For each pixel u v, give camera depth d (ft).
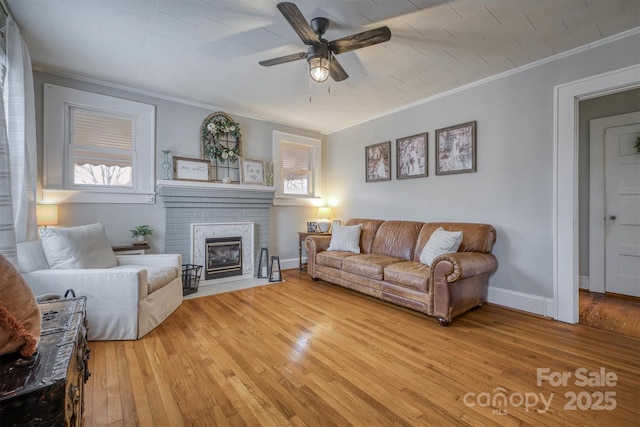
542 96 9.09
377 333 7.82
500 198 10.09
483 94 10.50
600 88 7.98
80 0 6.41
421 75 10.16
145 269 7.76
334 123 15.84
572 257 8.51
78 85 10.32
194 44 8.25
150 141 11.78
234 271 13.67
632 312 9.45
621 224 11.33
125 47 8.40
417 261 10.94
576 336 7.64
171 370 5.98
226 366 6.15
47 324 3.06
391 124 13.89
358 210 15.71
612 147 11.55
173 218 12.03
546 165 9.02
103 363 6.24
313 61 6.94
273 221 15.55
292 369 6.05
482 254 9.41
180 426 4.46
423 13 6.88
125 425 4.46
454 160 11.34
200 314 9.21
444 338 7.52
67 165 10.23
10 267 2.44
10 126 7.05
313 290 11.96
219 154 13.26
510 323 8.50
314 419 4.63
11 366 2.20
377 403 5.01
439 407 4.91
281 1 6.46
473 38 7.92
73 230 8.18
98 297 7.29
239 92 11.68
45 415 2.02
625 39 7.65
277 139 15.60
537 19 7.11
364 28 7.45
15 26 6.97
